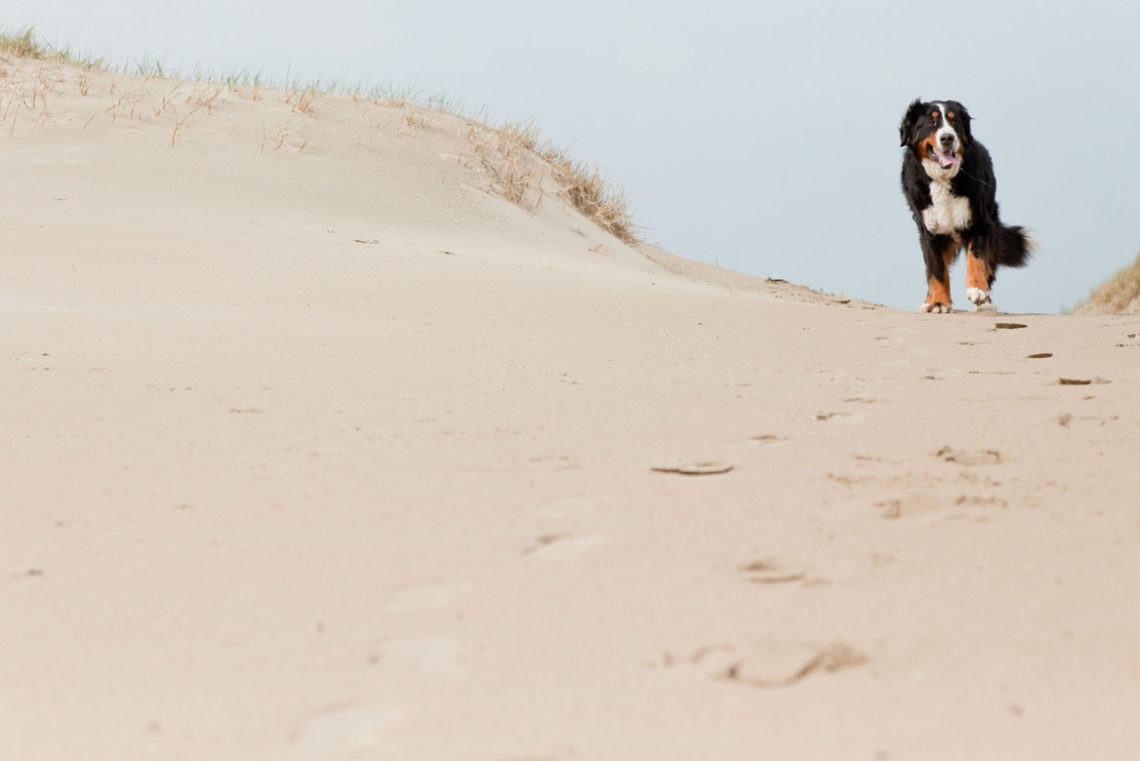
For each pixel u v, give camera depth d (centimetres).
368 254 1011
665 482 354
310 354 584
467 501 334
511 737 190
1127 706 201
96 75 1756
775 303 990
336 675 217
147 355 553
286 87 1864
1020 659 222
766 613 246
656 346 678
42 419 426
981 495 333
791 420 448
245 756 186
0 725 199
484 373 557
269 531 307
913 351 668
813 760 180
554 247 1495
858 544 292
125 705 206
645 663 221
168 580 271
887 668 218
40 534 305
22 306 671
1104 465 368
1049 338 706
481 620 244
